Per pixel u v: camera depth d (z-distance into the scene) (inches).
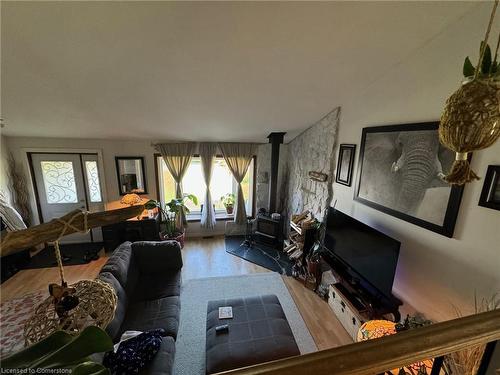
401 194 76.6
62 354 20.2
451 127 31.3
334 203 118.3
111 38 63.4
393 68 79.2
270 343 72.9
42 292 116.7
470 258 57.8
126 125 131.9
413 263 73.8
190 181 182.2
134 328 77.1
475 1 52.9
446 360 44.9
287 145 187.3
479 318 24.5
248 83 88.5
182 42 65.7
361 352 21.0
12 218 134.0
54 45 65.3
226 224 189.0
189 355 84.5
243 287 123.0
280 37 64.2
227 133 152.9
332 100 105.6
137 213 27.7
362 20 58.2
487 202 53.1
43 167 155.9
